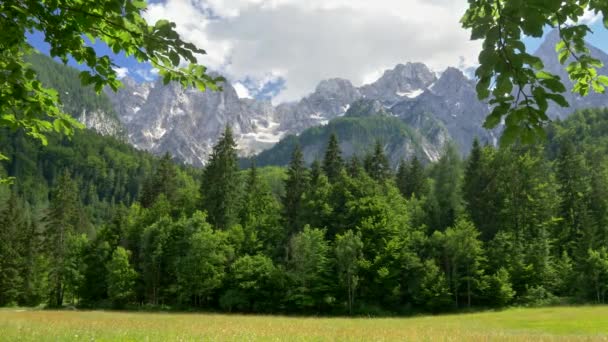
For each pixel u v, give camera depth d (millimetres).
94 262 64062
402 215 64562
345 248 52031
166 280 61062
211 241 55438
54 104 5961
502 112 3352
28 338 15367
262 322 33000
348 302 53438
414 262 54344
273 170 156250
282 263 59219
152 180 85562
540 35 3055
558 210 72438
